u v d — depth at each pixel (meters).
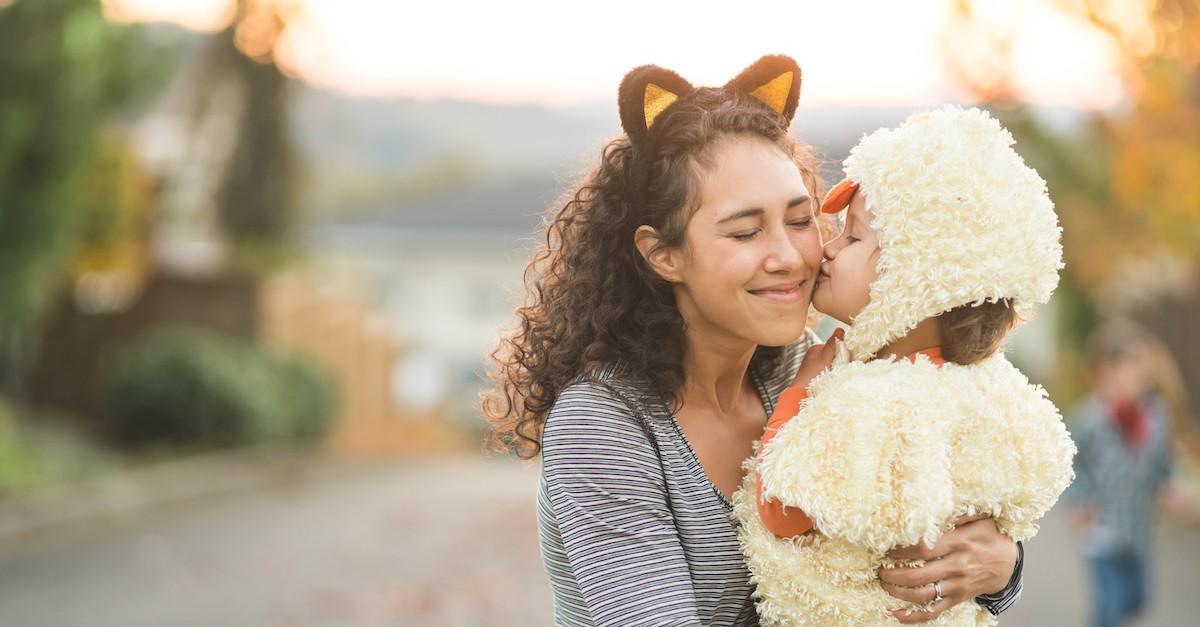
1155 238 13.02
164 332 16.03
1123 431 5.95
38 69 9.98
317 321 19.88
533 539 10.14
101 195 14.84
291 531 10.55
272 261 18.34
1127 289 16.52
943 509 1.93
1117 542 5.94
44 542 9.34
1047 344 20.47
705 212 2.04
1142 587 6.00
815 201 2.43
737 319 2.06
